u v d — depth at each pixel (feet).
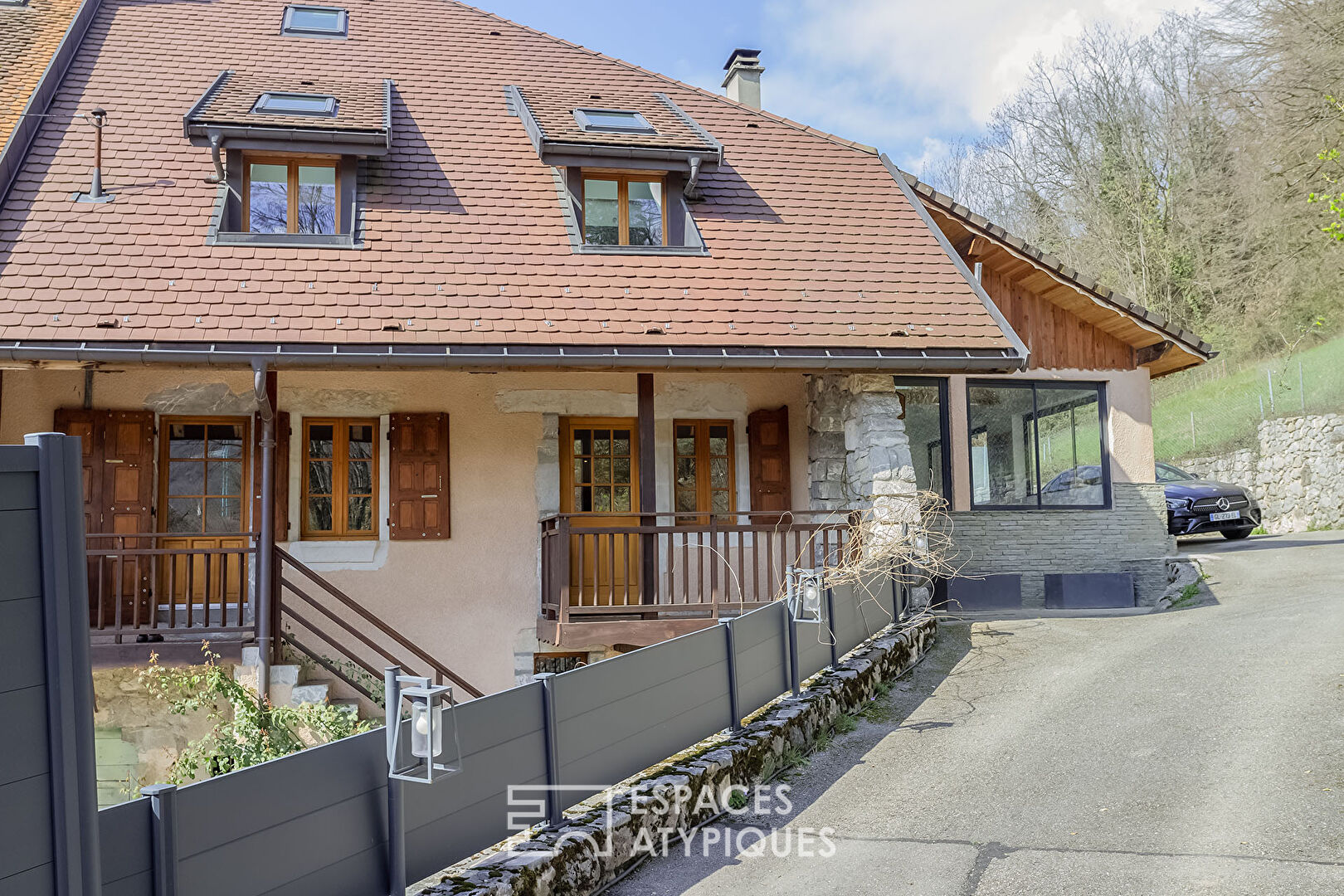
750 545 36.70
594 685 18.15
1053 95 108.78
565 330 30.96
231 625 30.45
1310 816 17.10
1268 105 76.59
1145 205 94.27
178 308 28.86
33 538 9.23
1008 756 21.85
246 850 11.60
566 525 30.40
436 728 13.38
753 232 36.99
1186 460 74.74
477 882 14.21
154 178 33.30
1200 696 24.39
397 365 29.32
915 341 32.99
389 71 41.50
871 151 42.96
